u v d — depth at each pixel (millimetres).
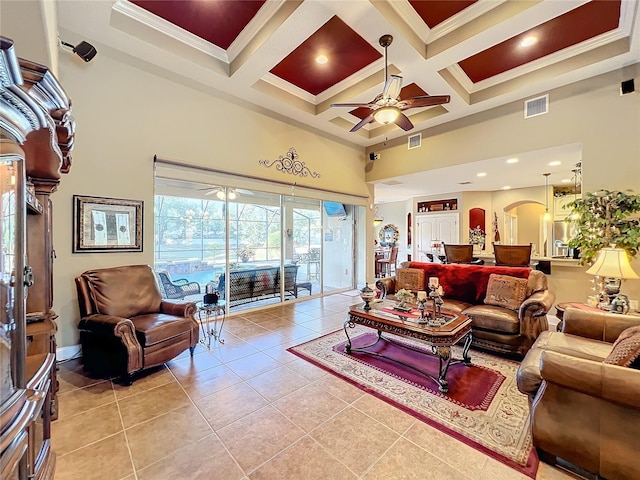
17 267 1026
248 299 5055
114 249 3412
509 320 3037
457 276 4043
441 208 9258
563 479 1532
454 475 1564
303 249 5996
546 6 2715
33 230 1812
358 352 3223
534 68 4004
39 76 990
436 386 2490
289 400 2283
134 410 2148
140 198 3605
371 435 1883
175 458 1687
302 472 1589
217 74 3904
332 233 6645
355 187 6762
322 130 5930
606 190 3561
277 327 4117
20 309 1028
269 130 4988
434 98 3121
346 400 2281
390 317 2879
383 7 2871
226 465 1639
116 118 3416
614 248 2994
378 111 3283
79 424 1983
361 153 6910
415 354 3186
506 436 1868
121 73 3445
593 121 3811
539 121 4270
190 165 3996
